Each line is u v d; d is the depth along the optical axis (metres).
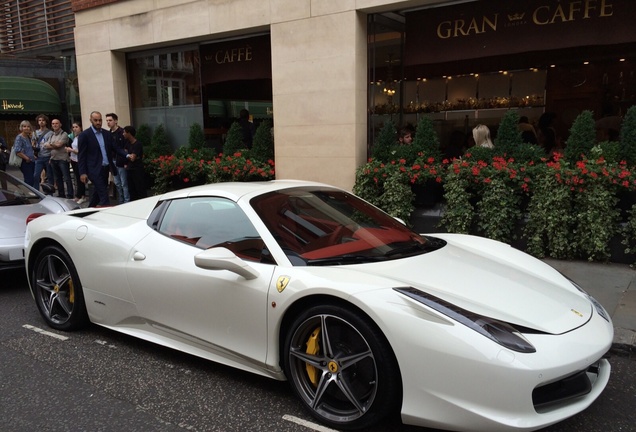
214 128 10.97
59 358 3.96
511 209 6.49
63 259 4.42
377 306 2.69
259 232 3.38
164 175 10.15
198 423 3.01
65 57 13.99
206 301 3.43
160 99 11.55
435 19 7.94
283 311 3.03
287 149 8.79
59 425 3.02
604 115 9.05
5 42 15.10
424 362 2.57
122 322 4.08
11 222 5.75
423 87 10.95
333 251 3.33
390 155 7.62
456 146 8.48
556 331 2.70
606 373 2.97
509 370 2.43
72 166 11.94
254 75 10.11
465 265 3.36
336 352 2.90
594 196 5.94
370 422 2.78
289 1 8.43
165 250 3.76
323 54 8.19
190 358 3.93
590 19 6.87
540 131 8.47
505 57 9.80
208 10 9.59
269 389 3.41
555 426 2.96
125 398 3.33
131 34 10.91
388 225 3.93
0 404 3.28
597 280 5.46
